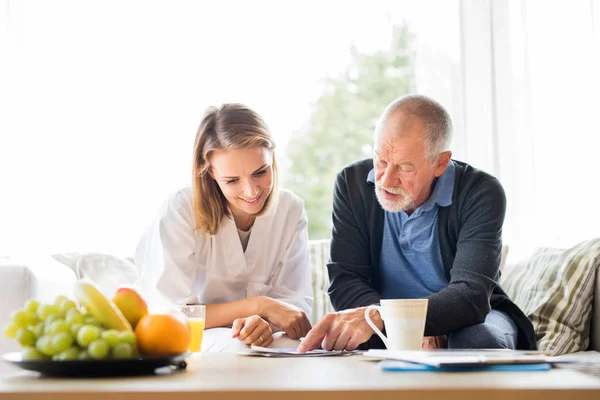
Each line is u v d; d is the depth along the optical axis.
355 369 1.03
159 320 1.00
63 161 3.12
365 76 6.79
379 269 2.09
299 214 2.30
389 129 1.91
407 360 1.05
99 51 3.18
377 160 1.94
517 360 1.00
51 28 3.15
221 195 2.14
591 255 2.28
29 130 3.10
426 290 2.04
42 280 2.26
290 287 2.29
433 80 3.24
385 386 0.78
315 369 1.04
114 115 3.17
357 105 6.79
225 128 1.98
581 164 3.09
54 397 0.76
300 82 3.62
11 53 3.11
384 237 2.07
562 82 3.13
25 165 3.08
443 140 1.96
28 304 0.99
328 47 3.75
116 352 0.94
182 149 3.20
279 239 2.25
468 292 1.80
